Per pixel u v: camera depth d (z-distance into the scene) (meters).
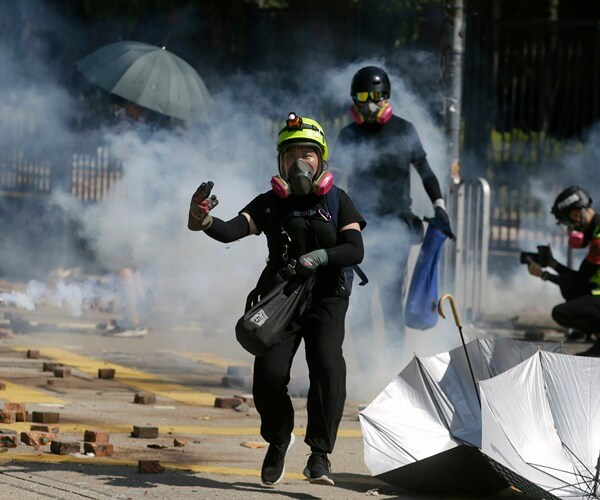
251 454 18.52
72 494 14.92
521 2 66.44
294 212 15.84
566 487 14.01
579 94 53.59
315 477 15.68
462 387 15.85
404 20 49.28
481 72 46.12
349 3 52.25
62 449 17.67
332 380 15.57
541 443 14.62
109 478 16.09
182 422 21.28
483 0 57.62
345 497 15.50
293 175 15.55
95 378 25.94
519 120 49.09
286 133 15.90
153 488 15.56
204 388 25.55
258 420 22.00
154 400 23.20
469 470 15.30
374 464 15.25
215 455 18.28
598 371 15.16
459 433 15.38
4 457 17.20
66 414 21.23
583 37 54.59
